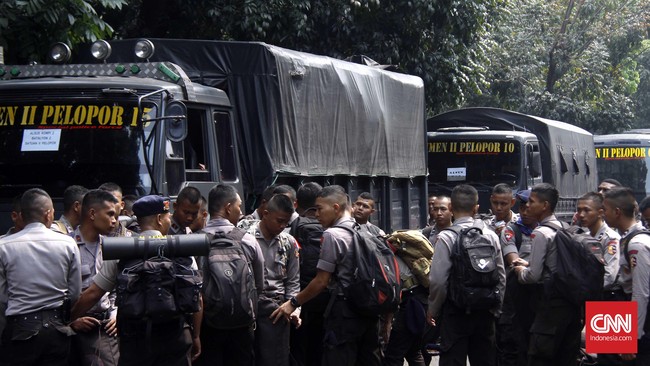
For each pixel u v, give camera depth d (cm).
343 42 1702
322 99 1054
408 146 1315
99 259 647
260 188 953
